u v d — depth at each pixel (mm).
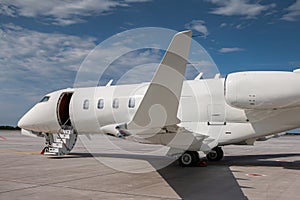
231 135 11977
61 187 8133
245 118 11797
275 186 8336
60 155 15805
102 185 8422
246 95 10555
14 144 27547
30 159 15000
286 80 10242
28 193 7422
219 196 7199
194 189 7934
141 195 7234
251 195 7277
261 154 17828
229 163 13328
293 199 6898
